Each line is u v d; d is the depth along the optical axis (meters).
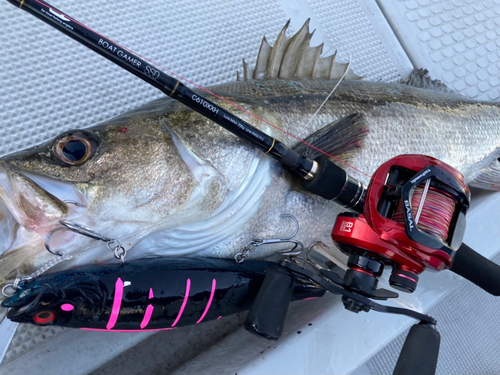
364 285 0.26
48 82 0.39
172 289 0.25
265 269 0.29
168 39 0.43
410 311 0.27
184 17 0.44
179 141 0.27
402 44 0.52
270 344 0.31
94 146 0.26
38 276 0.23
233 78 0.45
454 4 0.55
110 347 0.34
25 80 0.38
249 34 0.47
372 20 0.52
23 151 0.26
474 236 0.39
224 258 0.30
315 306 0.34
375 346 0.32
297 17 0.49
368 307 0.26
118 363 0.36
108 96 0.40
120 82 0.41
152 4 0.44
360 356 0.32
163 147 0.27
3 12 0.39
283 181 0.31
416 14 0.53
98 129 0.27
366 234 0.26
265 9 0.48
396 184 0.26
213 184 0.28
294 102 0.32
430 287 0.36
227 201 0.29
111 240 0.25
